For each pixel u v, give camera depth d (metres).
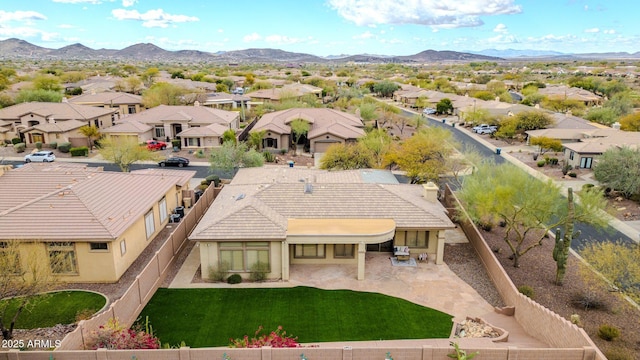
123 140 50.00
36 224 25.47
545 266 29.05
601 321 22.70
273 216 27.75
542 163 56.25
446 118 97.75
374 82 152.12
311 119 66.31
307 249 28.48
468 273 27.58
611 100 93.25
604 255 22.41
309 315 22.86
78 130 63.81
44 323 21.61
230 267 26.45
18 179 31.19
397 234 29.33
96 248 25.38
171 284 25.92
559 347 18.53
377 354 17.22
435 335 21.12
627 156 43.84
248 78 140.88
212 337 21.02
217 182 45.84
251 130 65.12
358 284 26.05
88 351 16.80
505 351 17.05
